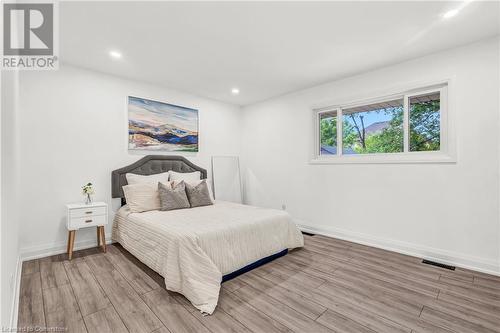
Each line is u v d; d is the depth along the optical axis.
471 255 2.64
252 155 5.16
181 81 3.83
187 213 3.09
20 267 2.53
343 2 2.00
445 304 1.97
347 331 1.65
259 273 2.54
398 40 2.60
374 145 3.57
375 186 3.38
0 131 1.17
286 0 1.97
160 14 2.13
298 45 2.70
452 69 2.76
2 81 1.34
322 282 2.34
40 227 2.94
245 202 5.30
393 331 1.66
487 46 2.55
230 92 4.42
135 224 2.85
